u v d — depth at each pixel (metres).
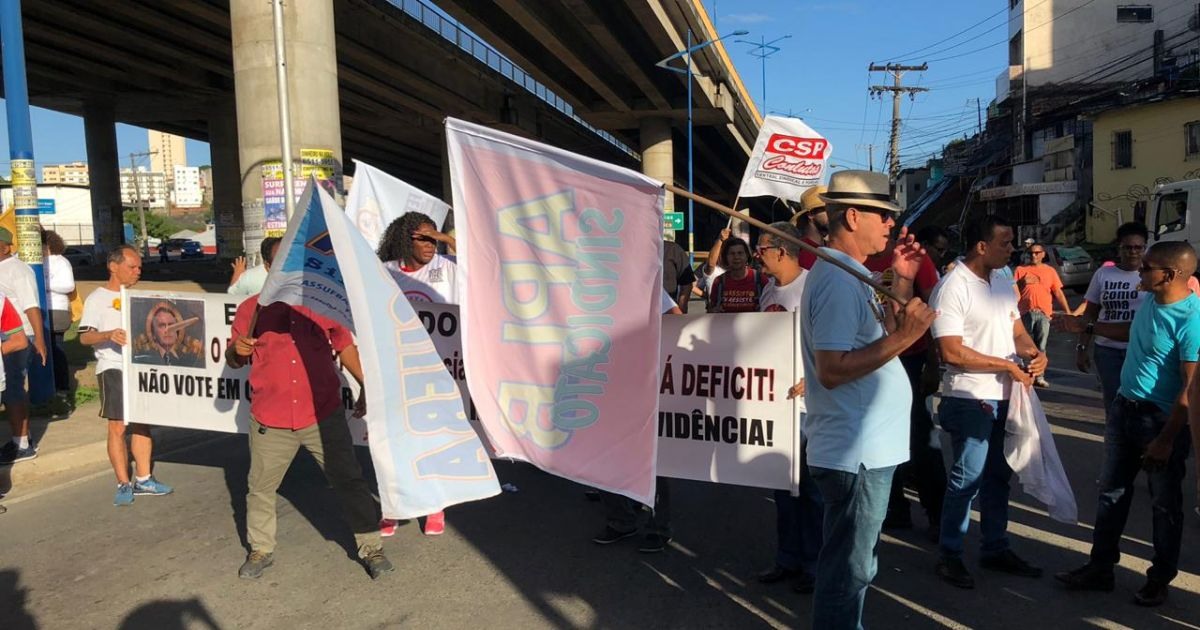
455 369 5.43
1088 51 41.19
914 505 5.71
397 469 3.96
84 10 24.23
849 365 2.81
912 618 3.88
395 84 30.06
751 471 4.37
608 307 3.64
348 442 4.46
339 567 4.58
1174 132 28.19
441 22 28.14
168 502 5.77
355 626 3.87
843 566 2.99
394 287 4.06
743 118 38.88
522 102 36.47
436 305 5.46
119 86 35.44
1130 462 4.05
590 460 3.70
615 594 4.21
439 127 39.56
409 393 4.03
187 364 5.60
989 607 4.00
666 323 4.57
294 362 4.33
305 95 10.70
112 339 5.55
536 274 3.80
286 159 10.00
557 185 3.69
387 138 46.69
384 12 24.39
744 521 5.35
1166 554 3.89
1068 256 24.59
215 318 5.50
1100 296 6.22
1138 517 5.31
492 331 3.92
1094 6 40.94
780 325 4.29
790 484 4.21
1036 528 5.12
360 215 6.50
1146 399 3.91
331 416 4.40
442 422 4.09
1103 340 5.91
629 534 4.96
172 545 4.93
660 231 3.46
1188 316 3.76
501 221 3.85
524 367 3.86
